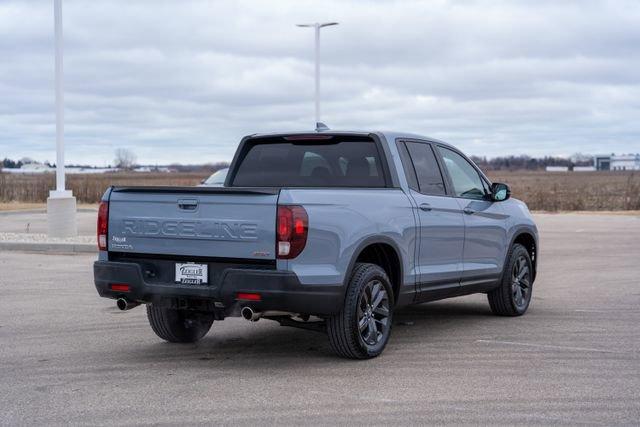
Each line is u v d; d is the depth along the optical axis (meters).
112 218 7.40
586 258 16.45
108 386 6.48
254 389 6.39
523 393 6.25
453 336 8.52
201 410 5.81
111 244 7.41
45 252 17.09
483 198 9.38
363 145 8.15
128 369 7.07
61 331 8.78
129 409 5.84
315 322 7.43
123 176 106.06
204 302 7.04
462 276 8.73
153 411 5.79
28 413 5.75
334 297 6.94
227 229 6.82
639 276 13.59
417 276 8.02
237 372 6.96
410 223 7.89
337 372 6.94
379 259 7.81
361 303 7.31
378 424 5.48
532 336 8.50
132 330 8.86
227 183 8.68
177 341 8.20
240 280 6.69
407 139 8.41
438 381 6.62
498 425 5.46
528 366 7.13
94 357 7.55
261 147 8.64
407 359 7.42
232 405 5.94
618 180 103.50
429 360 7.38
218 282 6.88
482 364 7.23
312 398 6.12
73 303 10.63
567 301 10.96
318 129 8.46
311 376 6.80
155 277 7.26
